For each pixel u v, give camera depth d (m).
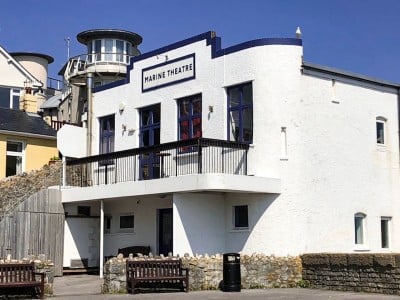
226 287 16.33
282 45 19.67
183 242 19.09
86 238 23.55
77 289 17.53
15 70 40.94
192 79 21.61
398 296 15.10
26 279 15.05
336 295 15.38
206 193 19.81
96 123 25.50
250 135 19.80
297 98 19.70
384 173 22.19
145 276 16.06
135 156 21.81
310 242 19.50
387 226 22.28
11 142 29.59
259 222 19.23
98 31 43.19
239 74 20.08
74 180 24.17
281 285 17.77
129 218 23.12
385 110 22.53
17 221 21.42
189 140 18.84
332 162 20.48
